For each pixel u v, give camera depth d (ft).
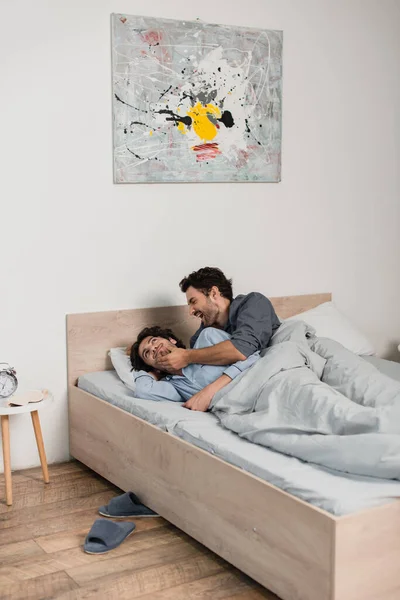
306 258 13.16
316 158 13.01
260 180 12.43
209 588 7.63
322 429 7.80
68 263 11.19
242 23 12.03
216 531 8.08
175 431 8.86
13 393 10.38
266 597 7.45
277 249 12.85
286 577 7.06
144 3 11.27
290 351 9.29
